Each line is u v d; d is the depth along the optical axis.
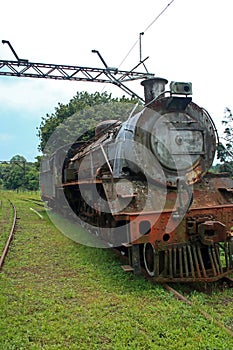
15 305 4.84
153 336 3.92
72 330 4.06
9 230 11.24
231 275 6.09
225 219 6.20
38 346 3.71
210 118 6.78
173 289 5.43
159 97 6.64
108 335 3.96
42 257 7.65
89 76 15.05
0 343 3.76
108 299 5.07
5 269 6.74
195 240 5.85
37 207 20.38
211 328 4.05
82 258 7.47
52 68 14.69
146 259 6.22
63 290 5.50
